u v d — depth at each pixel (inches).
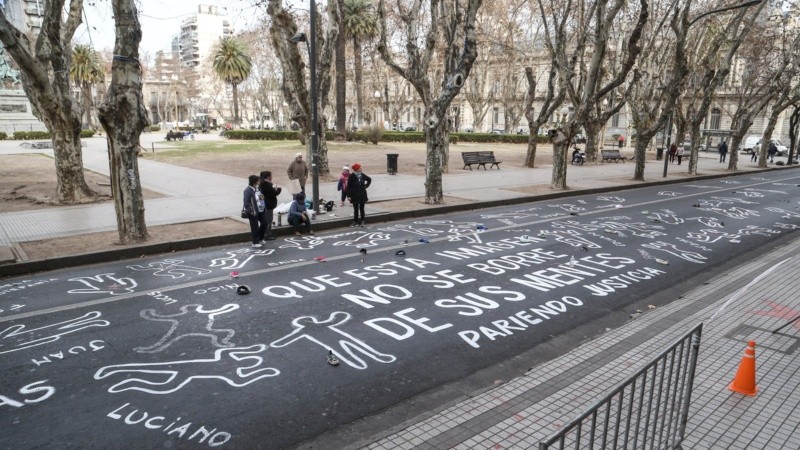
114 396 203.2
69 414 190.5
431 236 498.9
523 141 2122.3
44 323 276.7
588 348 244.8
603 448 124.3
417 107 2728.8
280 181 864.3
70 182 627.8
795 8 1283.2
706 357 228.5
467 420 183.9
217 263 398.6
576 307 310.8
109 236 459.2
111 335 261.1
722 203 743.1
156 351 243.3
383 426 185.6
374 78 2191.2
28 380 215.3
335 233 512.7
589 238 495.8
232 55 2647.6
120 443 173.5
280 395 205.2
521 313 298.8
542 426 179.3
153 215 556.1
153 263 398.6
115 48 408.8
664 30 1262.3
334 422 187.8
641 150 989.2
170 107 4411.9
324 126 869.8
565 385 209.0
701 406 188.5
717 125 2263.8
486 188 821.2
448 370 229.0
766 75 1414.9
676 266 404.5
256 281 352.2
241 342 253.6
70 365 228.8
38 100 584.1
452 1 658.2
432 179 656.4
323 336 261.6
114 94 409.4
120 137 417.4
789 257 414.6
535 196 745.0
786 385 205.0
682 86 1032.8
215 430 181.5
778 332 257.9
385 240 480.4
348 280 354.3
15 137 1824.6
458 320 286.2
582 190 824.3
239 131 2153.1
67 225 504.4
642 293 339.3
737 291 327.6
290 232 505.4
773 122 1331.2
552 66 1096.8
